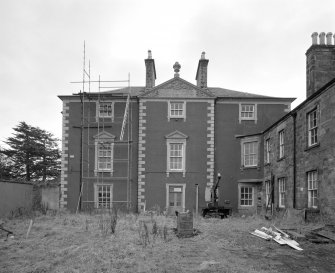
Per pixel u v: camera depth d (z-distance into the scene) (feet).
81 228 54.95
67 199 97.76
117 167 98.53
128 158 96.22
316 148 59.41
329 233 46.03
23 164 187.52
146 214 84.84
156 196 96.78
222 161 98.48
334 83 52.95
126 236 46.09
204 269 30.48
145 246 39.68
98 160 99.40
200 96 99.60
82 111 97.86
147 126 99.09
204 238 45.65
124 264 32.01
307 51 72.28
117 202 97.14
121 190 97.71
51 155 195.52
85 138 100.17
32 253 37.19
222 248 39.52
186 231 47.55
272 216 75.10
